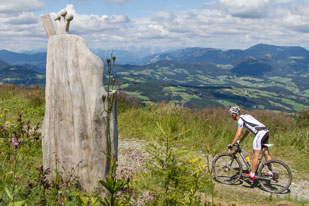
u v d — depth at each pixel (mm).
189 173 3098
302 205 4766
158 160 3234
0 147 5332
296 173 6781
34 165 4996
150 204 3291
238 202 4754
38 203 3098
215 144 8383
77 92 4215
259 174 5828
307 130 9711
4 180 3820
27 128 5906
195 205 3539
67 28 4391
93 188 4199
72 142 4277
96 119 4156
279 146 8914
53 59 4355
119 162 5172
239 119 5906
